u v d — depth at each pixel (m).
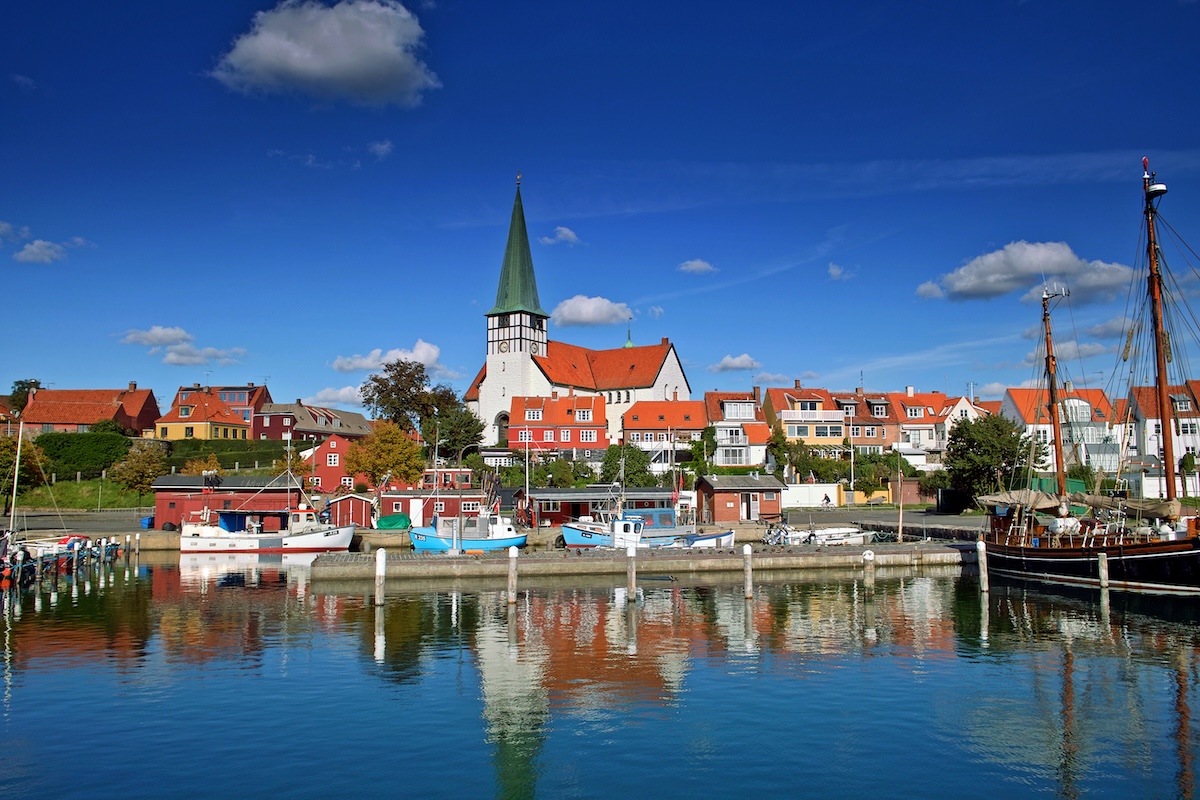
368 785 23.33
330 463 111.62
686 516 83.19
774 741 26.38
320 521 85.44
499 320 140.12
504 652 37.06
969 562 65.25
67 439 111.50
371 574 57.19
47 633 40.53
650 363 142.75
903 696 30.64
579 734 26.98
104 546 65.62
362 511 87.88
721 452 120.56
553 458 120.12
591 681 32.66
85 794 22.78
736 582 57.25
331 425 161.88
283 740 26.44
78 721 28.05
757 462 120.12
